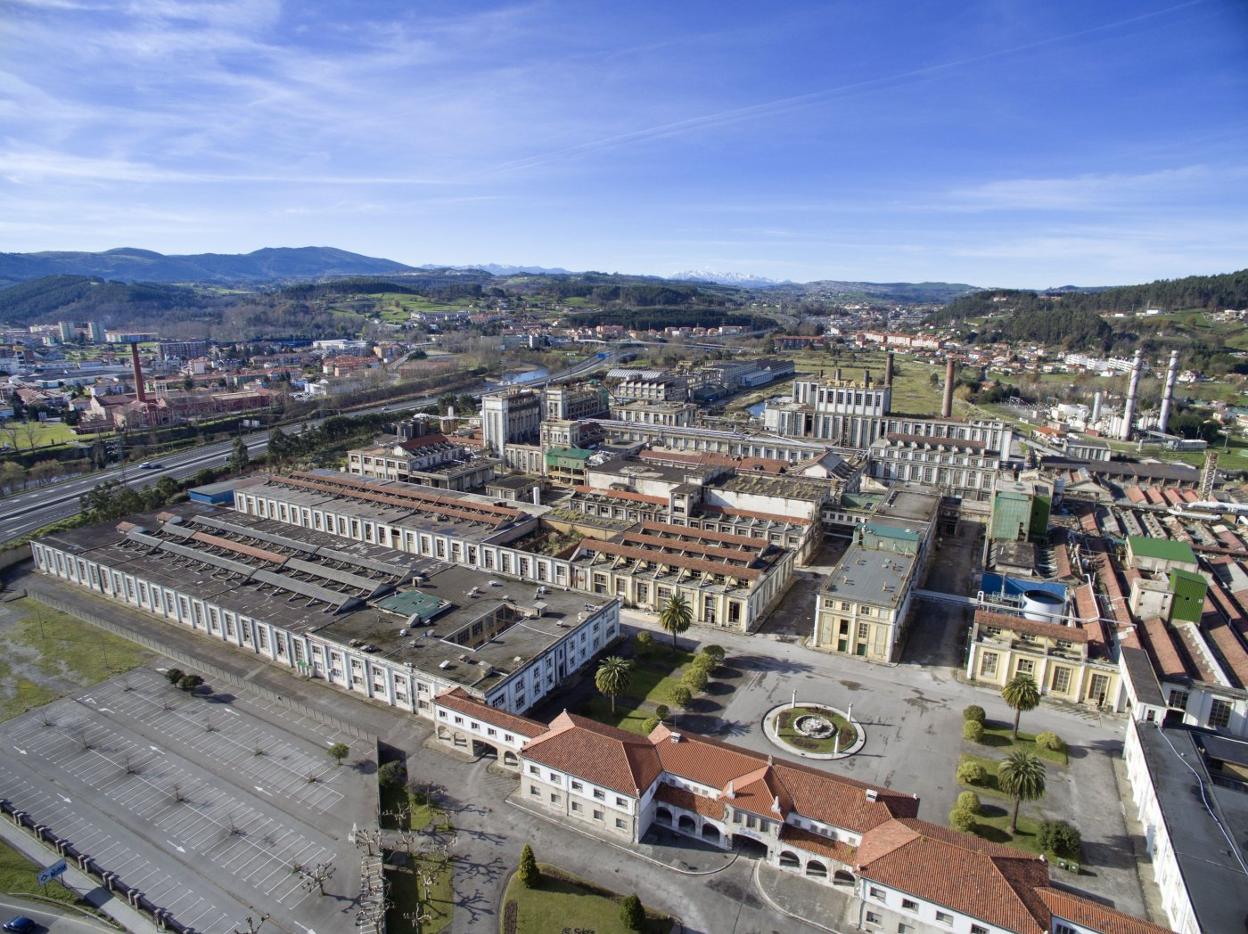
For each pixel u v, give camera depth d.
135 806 105.44
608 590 173.12
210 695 134.62
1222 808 91.12
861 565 164.12
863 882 81.75
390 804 105.44
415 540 196.88
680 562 169.88
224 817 103.12
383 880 89.12
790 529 197.62
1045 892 78.06
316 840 98.88
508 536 191.75
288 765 114.62
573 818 101.50
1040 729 122.44
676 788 100.25
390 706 129.12
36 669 144.00
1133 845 96.44
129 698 133.75
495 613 146.62
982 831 98.31
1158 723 109.12
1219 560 188.38
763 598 165.62
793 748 116.19
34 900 88.56
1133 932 73.94
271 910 87.25
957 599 166.12
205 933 83.88
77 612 168.62
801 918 85.06
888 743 118.00
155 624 161.62
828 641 150.25
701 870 92.31
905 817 90.25
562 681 136.25
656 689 133.88
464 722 114.94
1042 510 199.75
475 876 91.56
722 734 120.06
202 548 184.12
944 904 76.75
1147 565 173.62
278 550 182.50
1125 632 136.50
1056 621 143.62
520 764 105.19
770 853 92.62
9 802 106.19
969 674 138.50
